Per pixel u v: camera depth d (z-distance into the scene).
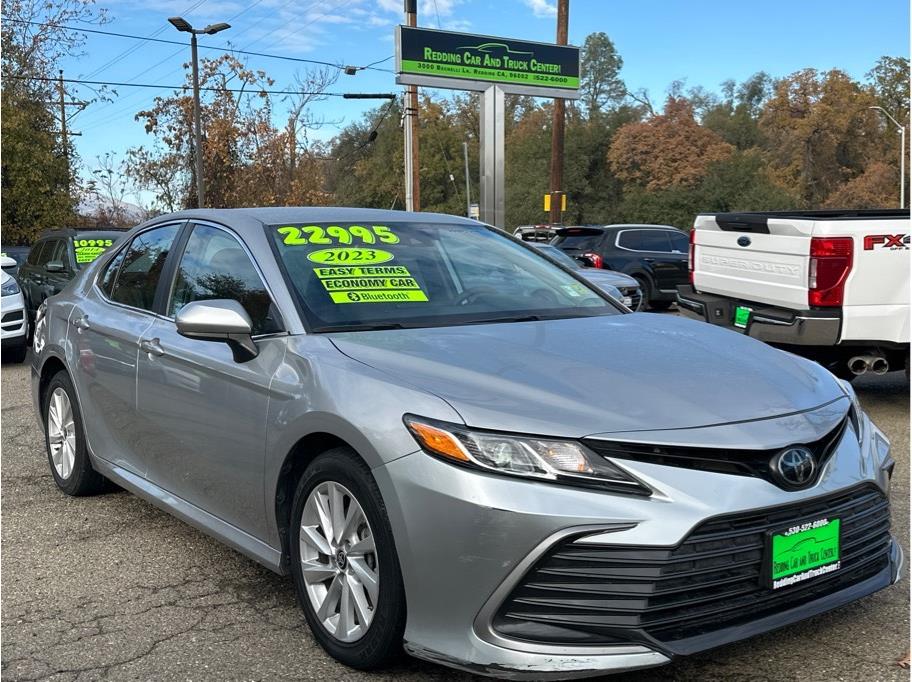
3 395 8.20
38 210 29.06
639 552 2.36
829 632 3.02
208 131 36.16
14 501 4.79
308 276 3.45
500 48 21.28
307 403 2.89
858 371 6.62
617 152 70.31
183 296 3.88
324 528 2.89
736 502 2.42
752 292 6.98
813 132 78.12
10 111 28.27
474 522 2.40
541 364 2.85
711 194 60.88
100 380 4.31
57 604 3.43
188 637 3.12
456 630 2.48
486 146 21.31
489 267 3.93
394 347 2.99
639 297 12.05
